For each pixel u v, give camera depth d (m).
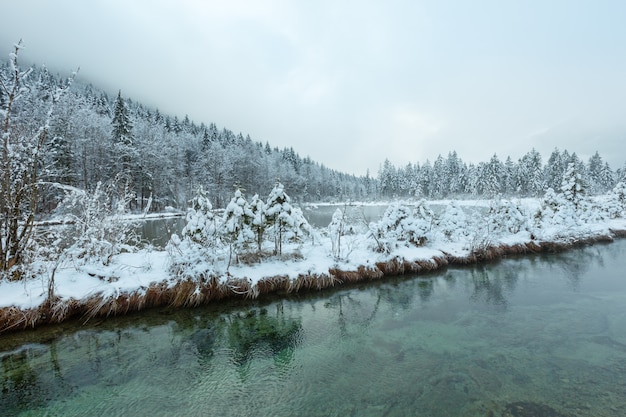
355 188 113.69
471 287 10.55
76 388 5.17
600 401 4.64
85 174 31.83
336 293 9.96
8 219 7.82
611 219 24.83
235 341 6.86
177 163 48.94
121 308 7.90
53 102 8.30
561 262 13.62
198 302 8.55
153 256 10.32
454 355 6.13
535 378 5.28
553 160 76.25
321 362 5.96
